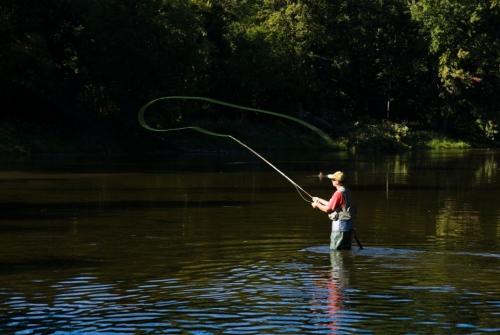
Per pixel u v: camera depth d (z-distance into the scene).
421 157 73.38
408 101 110.56
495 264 17.97
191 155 70.56
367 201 32.72
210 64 90.19
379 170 53.28
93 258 18.64
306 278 16.30
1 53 71.56
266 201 32.03
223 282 15.95
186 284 15.74
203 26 90.75
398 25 107.75
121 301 14.35
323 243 21.05
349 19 103.25
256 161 61.75
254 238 21.91
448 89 105.06
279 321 13.01
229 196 33.94
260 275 16.61
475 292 15.13
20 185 38.34
